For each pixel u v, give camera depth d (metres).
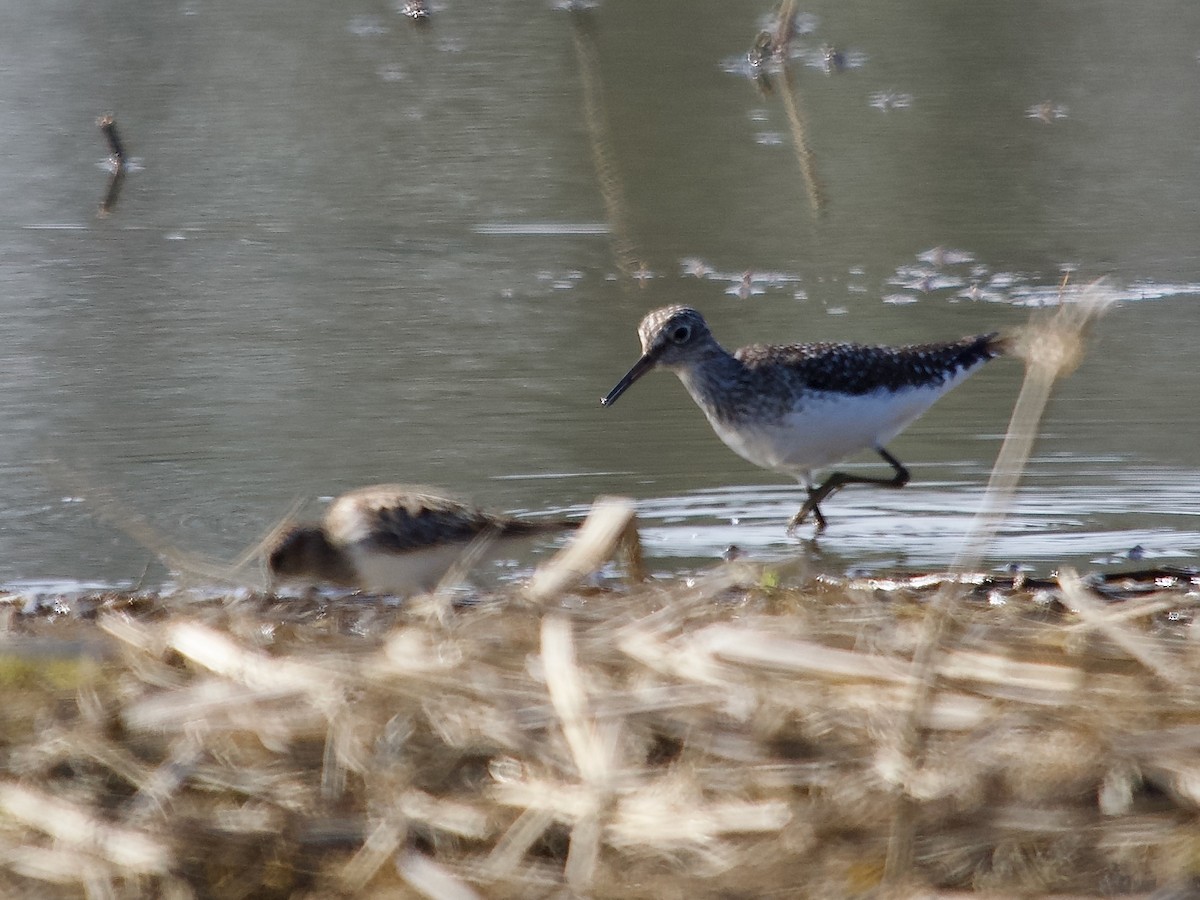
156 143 22.50
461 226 19.88
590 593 9.35
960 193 20.47
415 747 6.41
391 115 23.64
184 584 10.98
